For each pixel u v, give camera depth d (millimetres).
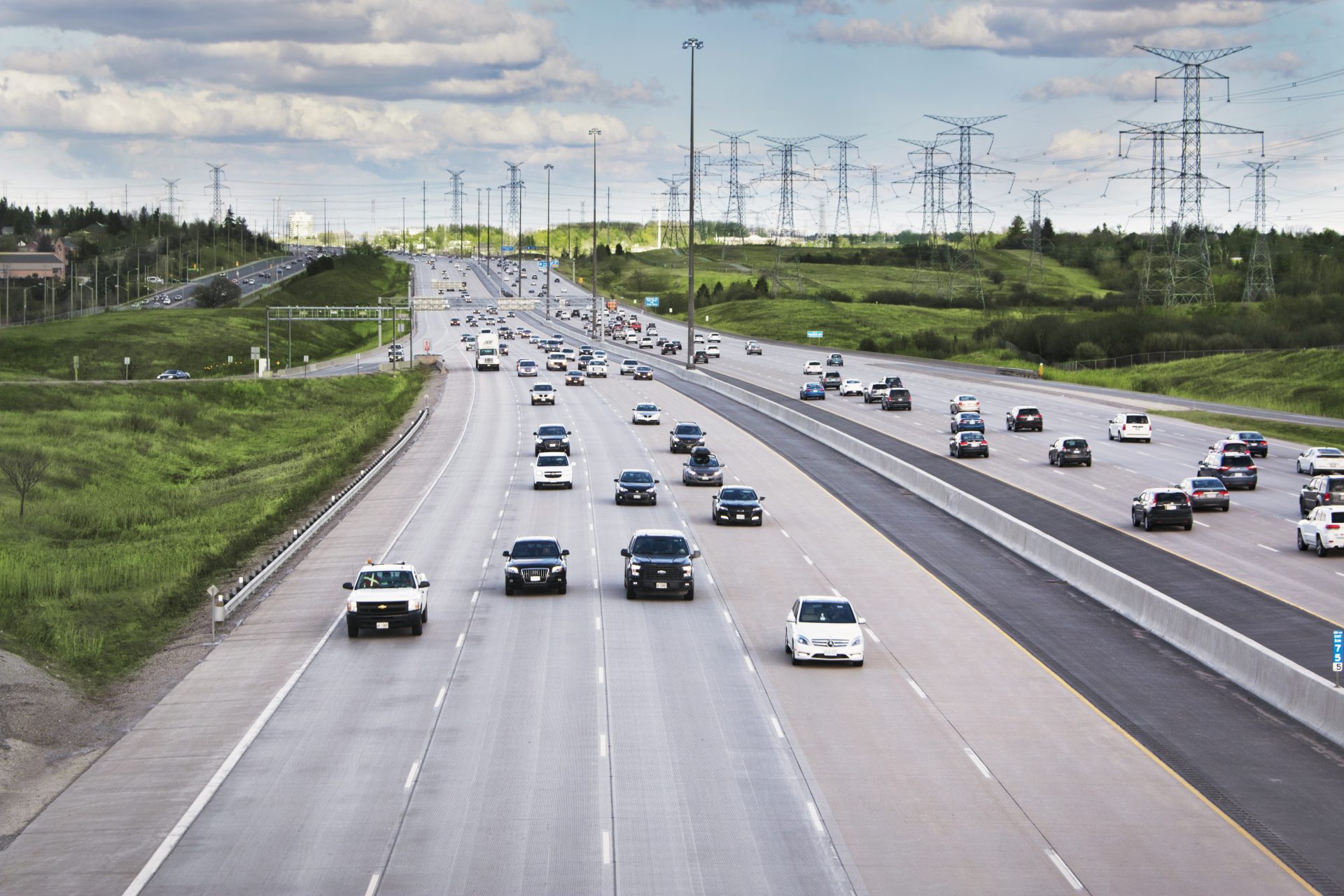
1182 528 68438
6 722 38469
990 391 152250
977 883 26062
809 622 43969
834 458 99000
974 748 34812
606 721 36969
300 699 39844
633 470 83750
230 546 69250
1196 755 34531
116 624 54188
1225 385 157375
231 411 143375
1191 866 27031
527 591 55031
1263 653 40781
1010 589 55969
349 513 77062
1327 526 61219
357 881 26250
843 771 32844
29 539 77875
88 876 26938
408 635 48125
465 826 29156
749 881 26141
